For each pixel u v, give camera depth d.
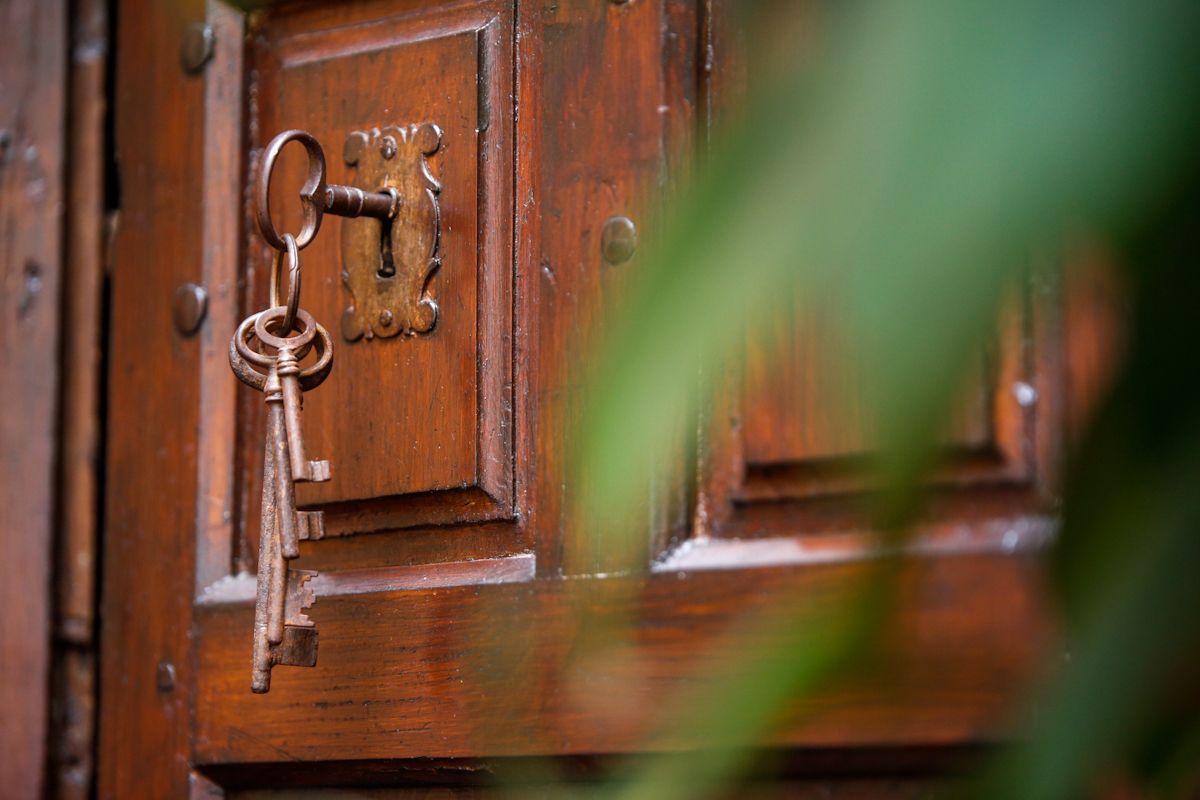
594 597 1.25
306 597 1.21
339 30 1.39
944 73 0.54
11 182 1.53
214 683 1.38
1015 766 0.62
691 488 1.25
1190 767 0.67
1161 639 0.60
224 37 1.45
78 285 1.50
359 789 1.34
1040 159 0.53
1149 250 0.58
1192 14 0.53
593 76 1.30
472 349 1.31
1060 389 1.14
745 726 0.67
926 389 0.53
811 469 1.21
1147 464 0.63
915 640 1.15
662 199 1.28
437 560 1.32
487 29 1.33
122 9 1.51
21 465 1.50
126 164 1.49
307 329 1.22
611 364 0.58
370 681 1.32
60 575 1.48
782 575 1.21
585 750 1.24
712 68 1.28
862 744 1.16
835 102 0.55
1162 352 0.61
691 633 1.23
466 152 1.32
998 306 0.55
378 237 1.34
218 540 1.40
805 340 1.21
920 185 0.53
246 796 1.38
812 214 0.55
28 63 1.54
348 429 1.34
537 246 1.30
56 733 1.47
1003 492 1.16
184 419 1.43
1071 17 0.53
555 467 1.29
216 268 1.43
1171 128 0.53
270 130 1.42
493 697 1.27
